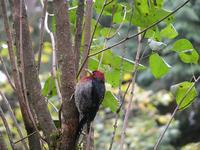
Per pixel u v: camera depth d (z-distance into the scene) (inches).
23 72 237.8
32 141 248.2
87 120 276.5
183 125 956.6
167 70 310.2
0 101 749.9
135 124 910.4
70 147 250.5
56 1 247.8
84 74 265.6
